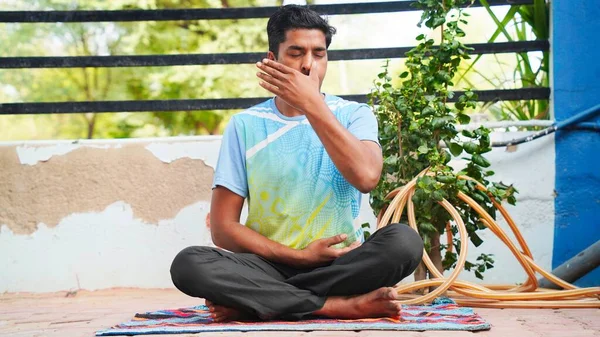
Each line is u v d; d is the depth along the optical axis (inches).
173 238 199.2
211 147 200.5
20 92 424.8
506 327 119.9
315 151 126.4
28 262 198.7
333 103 131.3
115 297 190.1
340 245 125.0
